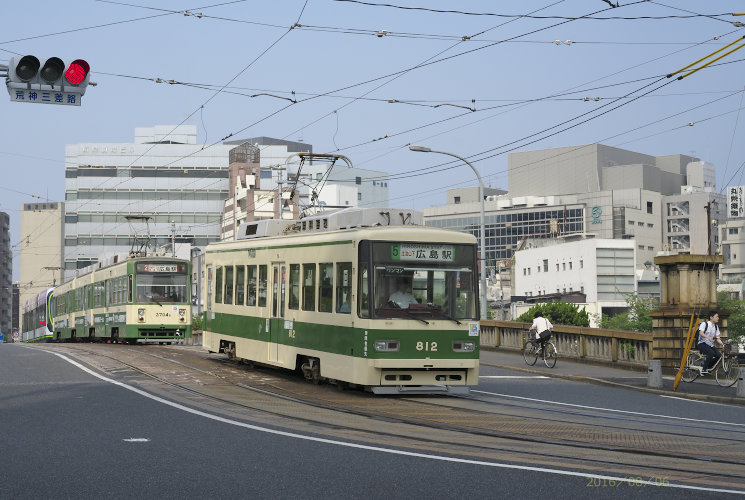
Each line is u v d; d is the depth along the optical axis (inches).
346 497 324.8
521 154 7185.0
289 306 834.8
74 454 414.0
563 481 361.4
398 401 697.6
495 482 356.2
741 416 663.1
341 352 733.9
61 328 2086.6
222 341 1005.8
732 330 2610.7
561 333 1218.0
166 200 5255.9
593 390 844.6
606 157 6963.6
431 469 384.2
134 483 346.0
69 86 664.4
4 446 436.8
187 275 1566.2
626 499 329.4
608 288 4286.4
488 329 1429.6
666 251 5777.6
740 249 5797.2
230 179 4854.8
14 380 808.9
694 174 7283.5
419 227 730.2
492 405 686.5
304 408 634.8
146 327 1520.7
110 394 690.2
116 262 1647.4
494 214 7101.4
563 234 6584.6
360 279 714.2
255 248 920.9
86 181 5246.1
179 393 715.4
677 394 815.7
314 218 847.7
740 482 376.8
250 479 357.1
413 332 709.3
